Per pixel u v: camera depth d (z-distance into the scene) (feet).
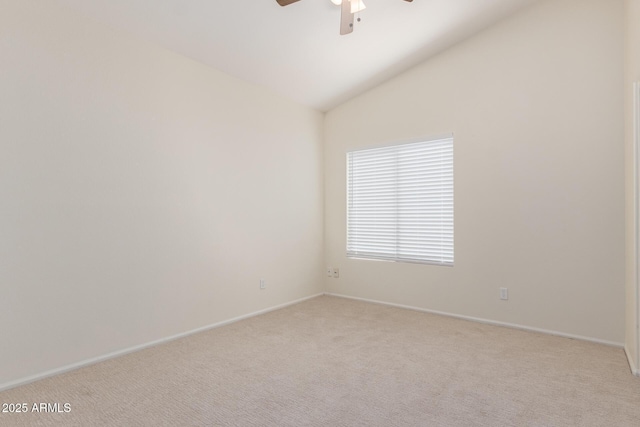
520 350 9.58
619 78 9.74
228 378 8.05
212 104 11.82
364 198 15.10
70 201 8.55
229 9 9.26
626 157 9.23
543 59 10.85
